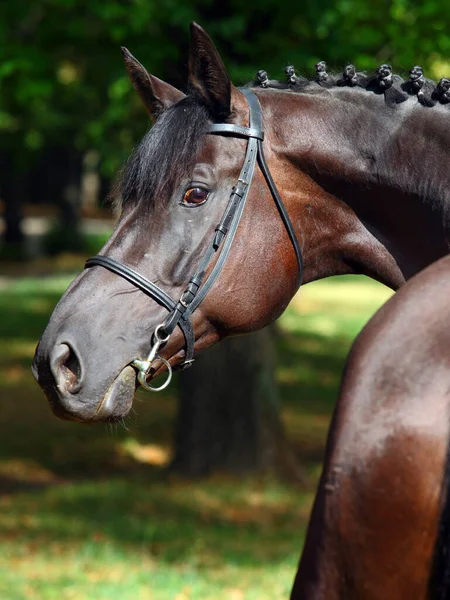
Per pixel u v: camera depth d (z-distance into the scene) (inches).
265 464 509.7
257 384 513.0
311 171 148.7
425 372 104.8
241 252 141.8
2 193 1608.0
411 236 148.3
